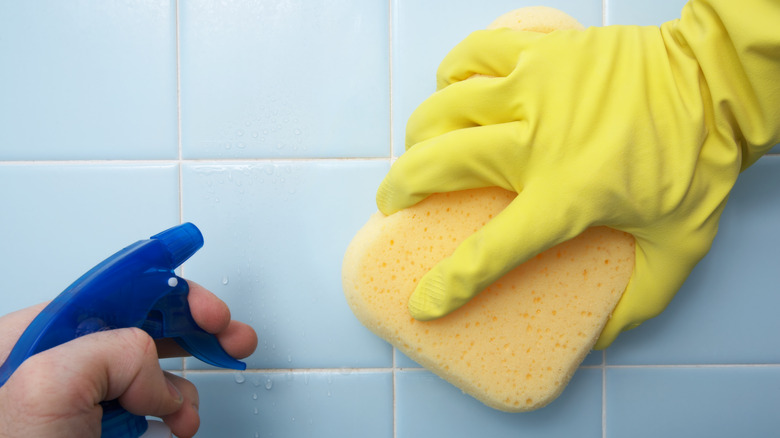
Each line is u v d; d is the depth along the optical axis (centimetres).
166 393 36
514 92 37
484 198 40
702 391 43
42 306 38
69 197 43
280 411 43
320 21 43
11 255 43
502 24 39
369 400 43
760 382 43
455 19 43
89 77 43
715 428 43
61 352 33
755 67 35
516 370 40
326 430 43
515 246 37
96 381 33
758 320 43
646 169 36
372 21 43
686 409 43
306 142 43
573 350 40
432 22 43
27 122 43
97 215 43
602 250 39
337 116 43
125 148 43
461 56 39
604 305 40
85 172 43
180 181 43
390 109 43
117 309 36
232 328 40
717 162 37
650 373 43
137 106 43
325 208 43
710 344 43
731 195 43
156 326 38
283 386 43
